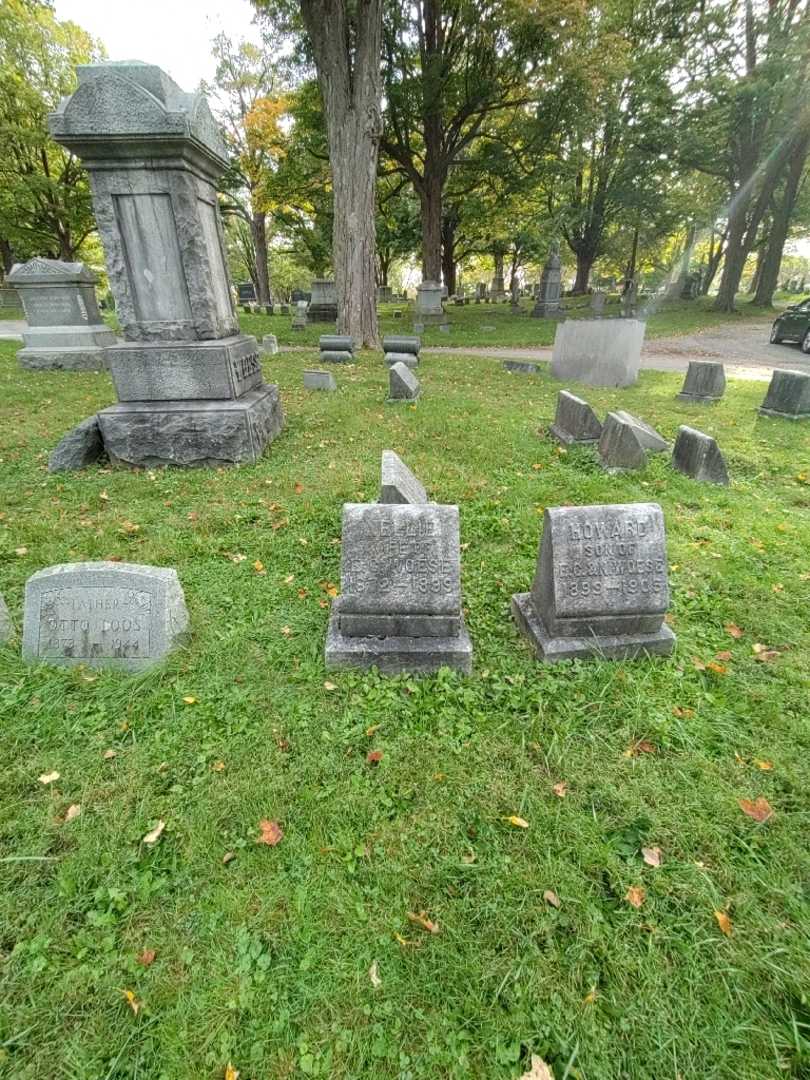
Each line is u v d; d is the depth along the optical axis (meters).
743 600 3.91
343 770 2.57
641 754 2.67
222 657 3.25
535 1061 1.62
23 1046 1.66
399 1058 1.63
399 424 7.91
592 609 3.21
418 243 37.03
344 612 3.13
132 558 4.32
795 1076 1.62
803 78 21.20
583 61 18.59
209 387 6.27
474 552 4.52
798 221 33.12
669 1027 1.71
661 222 32.28
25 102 26.38
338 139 14.65
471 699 2.96
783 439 7.56
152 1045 1.66
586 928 1.96
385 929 1.96
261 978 1.81
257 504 5.31
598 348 11.52
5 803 2.39
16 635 3.40
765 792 2.49
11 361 13.55
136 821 2.32
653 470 6.24
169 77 5.66
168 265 5.95
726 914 2.01
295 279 62.75
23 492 5.52
